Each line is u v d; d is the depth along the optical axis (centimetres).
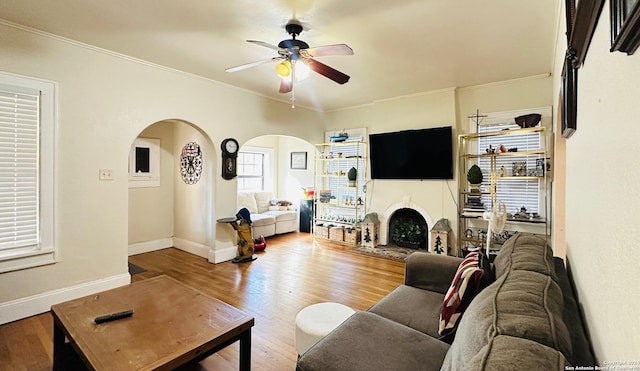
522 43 295
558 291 112
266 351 227
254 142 715
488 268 173
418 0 223
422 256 240
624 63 61
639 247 50
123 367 140
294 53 251
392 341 152
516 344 76
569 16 121
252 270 411
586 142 109
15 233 273
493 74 388
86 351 151
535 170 396
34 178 282
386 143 514
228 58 343
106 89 326
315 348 146
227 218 452
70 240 304
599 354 80
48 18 255
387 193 532
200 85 412
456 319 164
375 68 366
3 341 240
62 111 296
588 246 102
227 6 234
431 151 468
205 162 464
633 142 54
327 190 605
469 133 446
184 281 368
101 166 324
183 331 170
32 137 280
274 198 727
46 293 289
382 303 206
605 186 78
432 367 135
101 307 197
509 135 421
